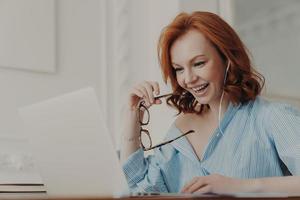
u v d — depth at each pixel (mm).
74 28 2189
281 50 2615
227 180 1030
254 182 1053
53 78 2096
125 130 1484
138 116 1485
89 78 2195
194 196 845
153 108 2324
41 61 2062
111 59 2279
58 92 2102
